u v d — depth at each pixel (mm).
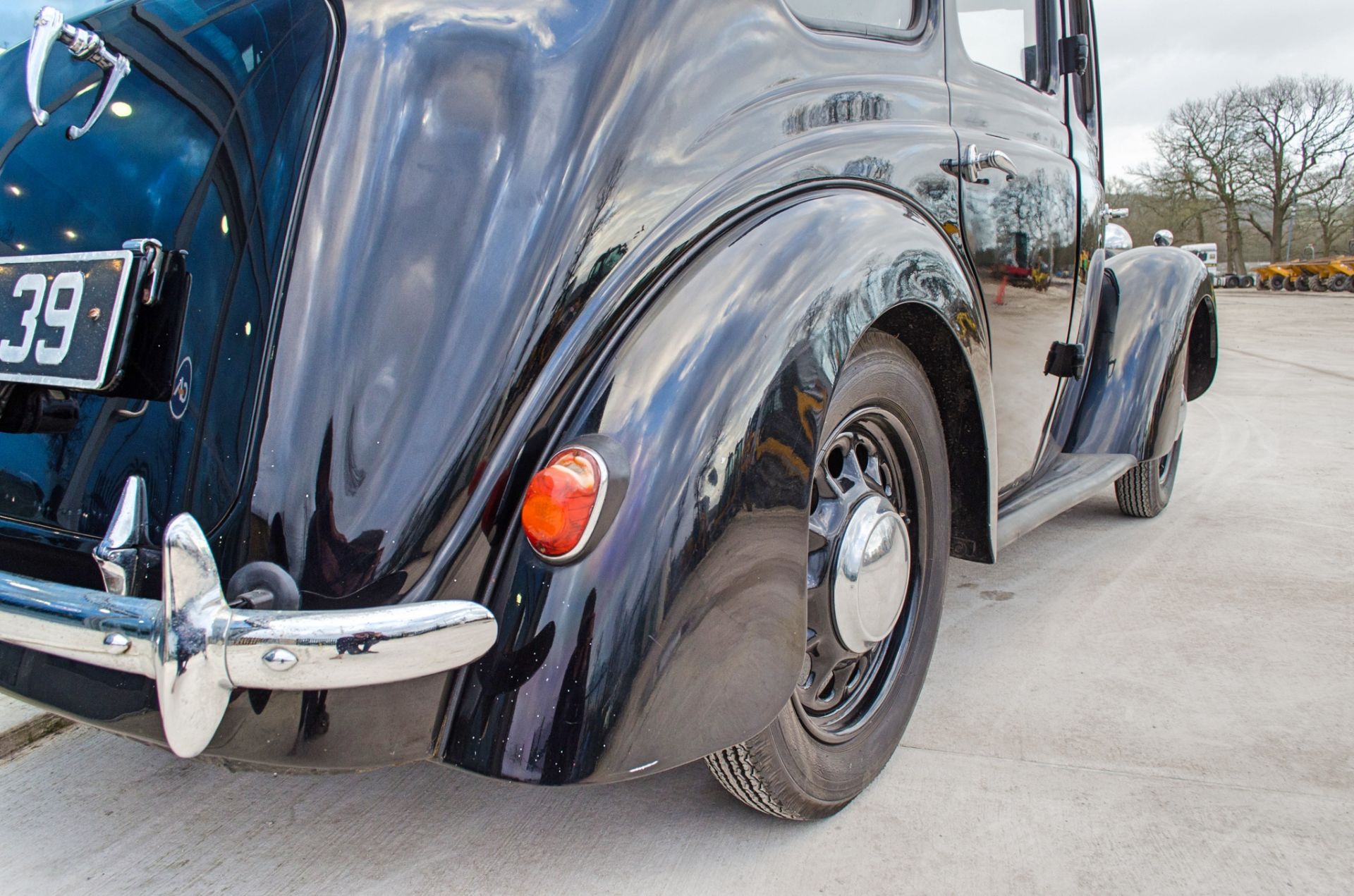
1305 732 1960
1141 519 3598
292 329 1121
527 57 1209
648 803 1716
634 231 1239
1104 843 1596
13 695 1219
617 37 1256
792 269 1311
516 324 1147
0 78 1433
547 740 1075
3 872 1525
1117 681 2205
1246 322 16047
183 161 1236
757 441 1215
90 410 1233
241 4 1288
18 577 1118
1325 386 7402
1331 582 2850
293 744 1049
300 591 1084
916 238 1539
